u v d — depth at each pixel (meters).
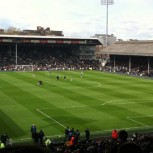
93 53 133.50
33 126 30.92
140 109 45.62
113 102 50.53
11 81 76.69
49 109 44.88
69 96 55.69
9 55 125.62
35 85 69.69
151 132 33.09
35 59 124.56
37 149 3.51
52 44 126.69
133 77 90.56
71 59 128.12
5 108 45.28
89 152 17.92
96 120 39.06
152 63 107.31
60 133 33.50
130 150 3.85
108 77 89.56
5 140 28.39
